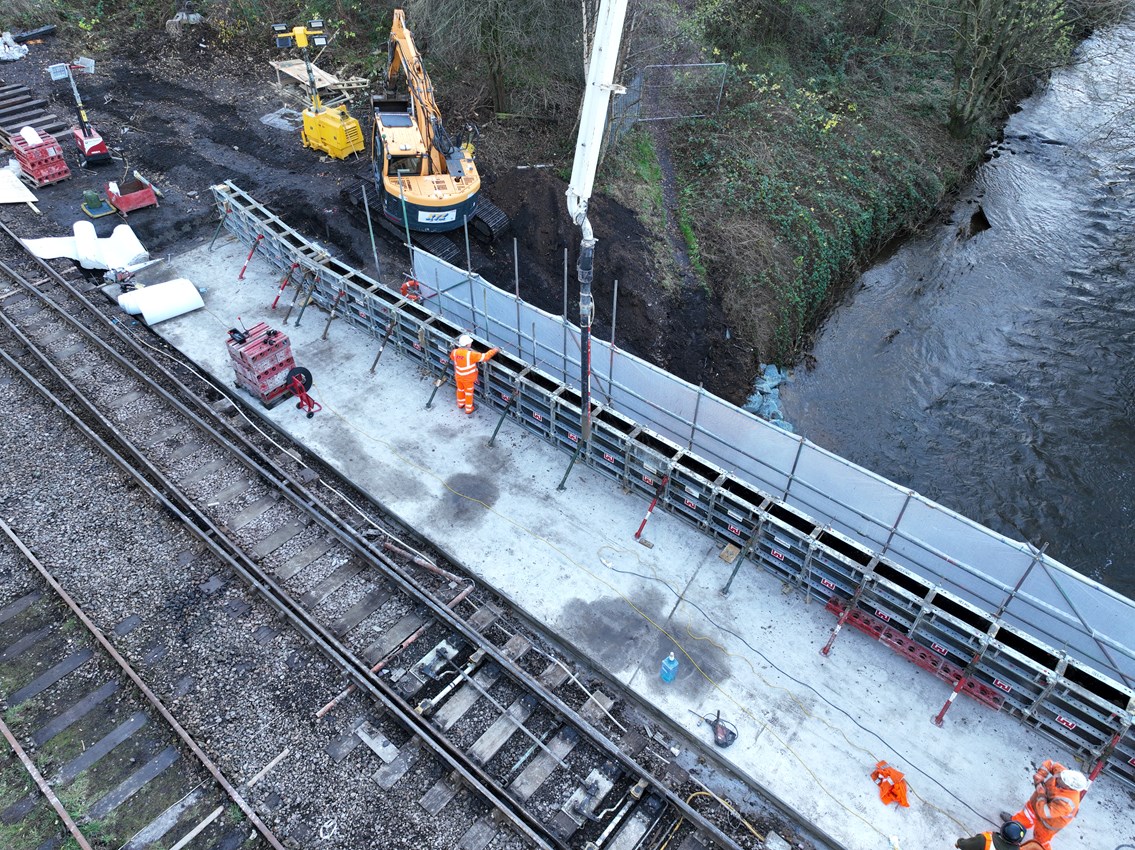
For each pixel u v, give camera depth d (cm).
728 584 1062
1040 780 786
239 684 948
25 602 1020
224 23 2480
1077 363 1866
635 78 2212
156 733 898
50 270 1573
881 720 939
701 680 969
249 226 1634
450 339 1298
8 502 1142
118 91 2230
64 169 1845
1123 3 2575
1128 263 2178
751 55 2544
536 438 1291
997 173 2541
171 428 1278
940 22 2519
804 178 2144
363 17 2497
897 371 1842
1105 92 2797
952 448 1666
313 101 1967
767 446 1076
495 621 1035
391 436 1281
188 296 1493
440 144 1636
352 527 1138
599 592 1062
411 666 977
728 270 1844
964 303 2036
